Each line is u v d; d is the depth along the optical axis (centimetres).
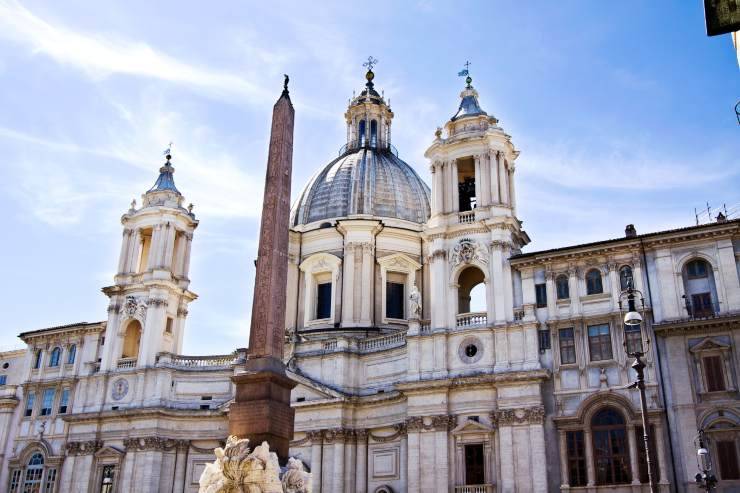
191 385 6556
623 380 4744
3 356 7700
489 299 5394
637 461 4538
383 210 7312
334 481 5662
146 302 6850
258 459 3098
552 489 4722
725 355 4528
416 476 5141
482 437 5031
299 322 6994
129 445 6356
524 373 4947
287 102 4091
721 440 4391
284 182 3888
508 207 5672
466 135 5881
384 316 6819
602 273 5066
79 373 6969
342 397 5819
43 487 6631
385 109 8425
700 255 4816
